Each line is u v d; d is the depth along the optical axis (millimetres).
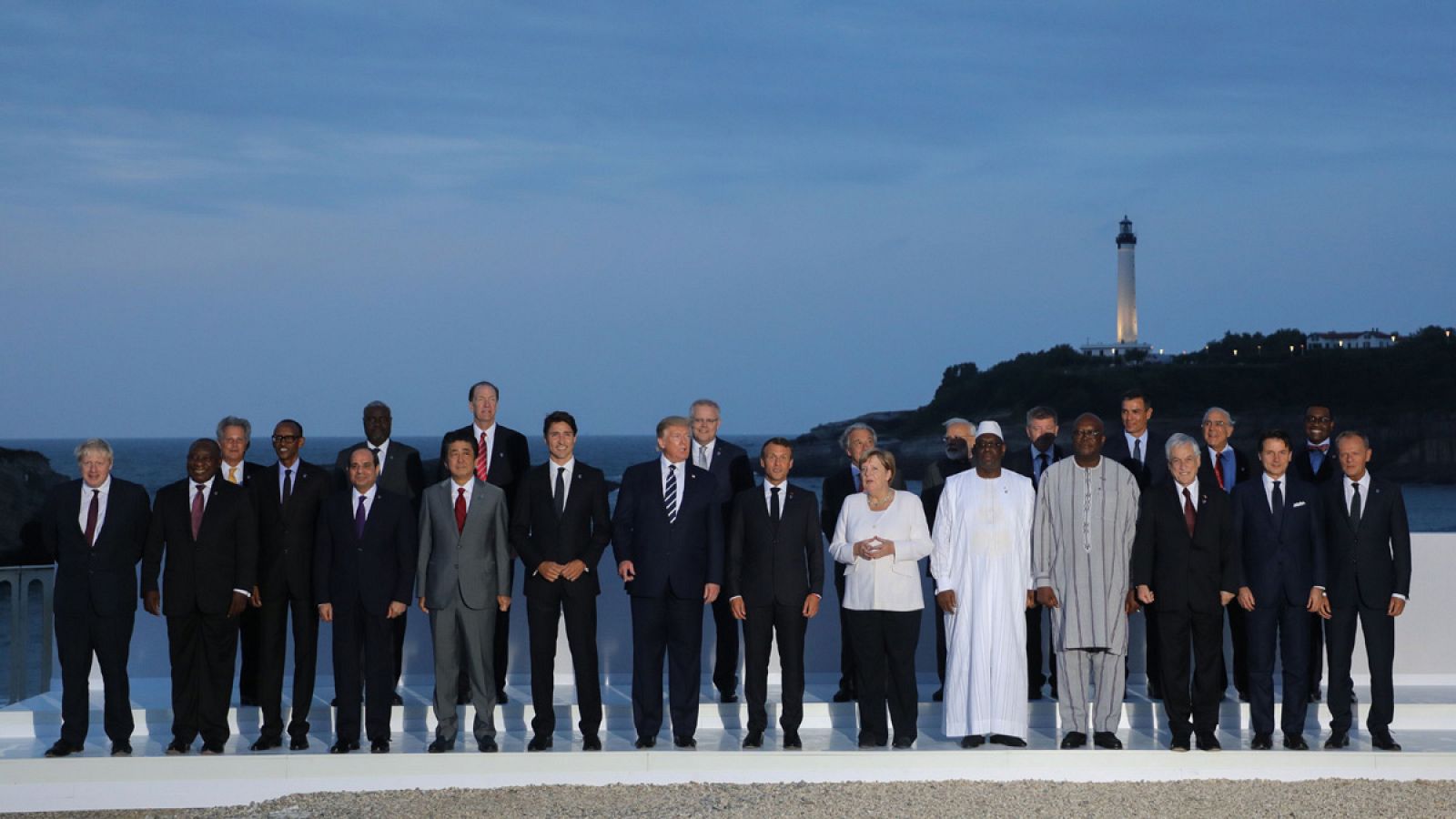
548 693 8242
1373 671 8242
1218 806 7344
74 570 7988
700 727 8922
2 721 8820
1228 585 8141
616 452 173875
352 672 8195
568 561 8266
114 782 7750
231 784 7816
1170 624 8141
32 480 50312
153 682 9883
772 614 8359
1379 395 108688
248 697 9086
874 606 8258
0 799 7656
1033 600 8383
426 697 9430
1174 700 8117
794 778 8008
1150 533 8242
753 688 8312
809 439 108188
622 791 7742
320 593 8219
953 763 8039
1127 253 110250
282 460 8539
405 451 9125
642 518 8438
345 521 8242
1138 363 109250
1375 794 7605
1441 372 107062
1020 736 8273
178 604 8078
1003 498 8391
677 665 8359
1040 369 109875
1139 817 7141
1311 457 9094
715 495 8477
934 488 9305
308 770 7871
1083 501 8250
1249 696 8352
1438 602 10016
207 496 8234
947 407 113500
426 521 8344
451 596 8203
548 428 8383
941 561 8469
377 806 7438
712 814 7203
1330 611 8289
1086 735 8266
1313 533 8258
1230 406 105750
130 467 117875
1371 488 8281
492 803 7488
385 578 8203
